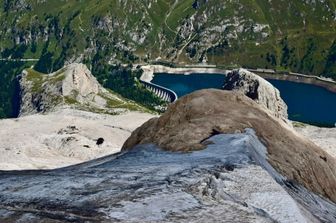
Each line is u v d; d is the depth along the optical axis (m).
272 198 36.91
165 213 32.69
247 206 34.94
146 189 37.28
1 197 40.03
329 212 49.12
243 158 45.97
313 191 56.09
